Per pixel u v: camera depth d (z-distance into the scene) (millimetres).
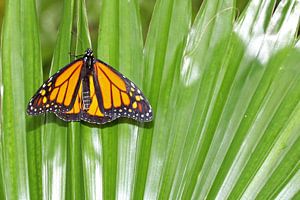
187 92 834
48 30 1066
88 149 833
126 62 846
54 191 824
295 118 813
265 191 801
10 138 826
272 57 828
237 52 833
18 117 829
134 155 833
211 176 815
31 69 835
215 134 823
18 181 820
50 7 1069
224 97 829
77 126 832
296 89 819
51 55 1062
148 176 825
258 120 819
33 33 835
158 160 828
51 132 832
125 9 846
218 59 834
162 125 833
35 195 820
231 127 822
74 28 862
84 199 825
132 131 835
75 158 824
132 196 824
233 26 835
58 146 831
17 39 833
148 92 840
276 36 829
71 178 820
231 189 809
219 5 837
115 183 827
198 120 829
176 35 840
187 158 824
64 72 834
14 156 823
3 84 830
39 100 818
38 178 823
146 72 842
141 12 1074
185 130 829
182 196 818
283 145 809
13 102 830
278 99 820
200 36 837
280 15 830
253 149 814
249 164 811
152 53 842
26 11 834
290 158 804
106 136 835
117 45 847
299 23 828
